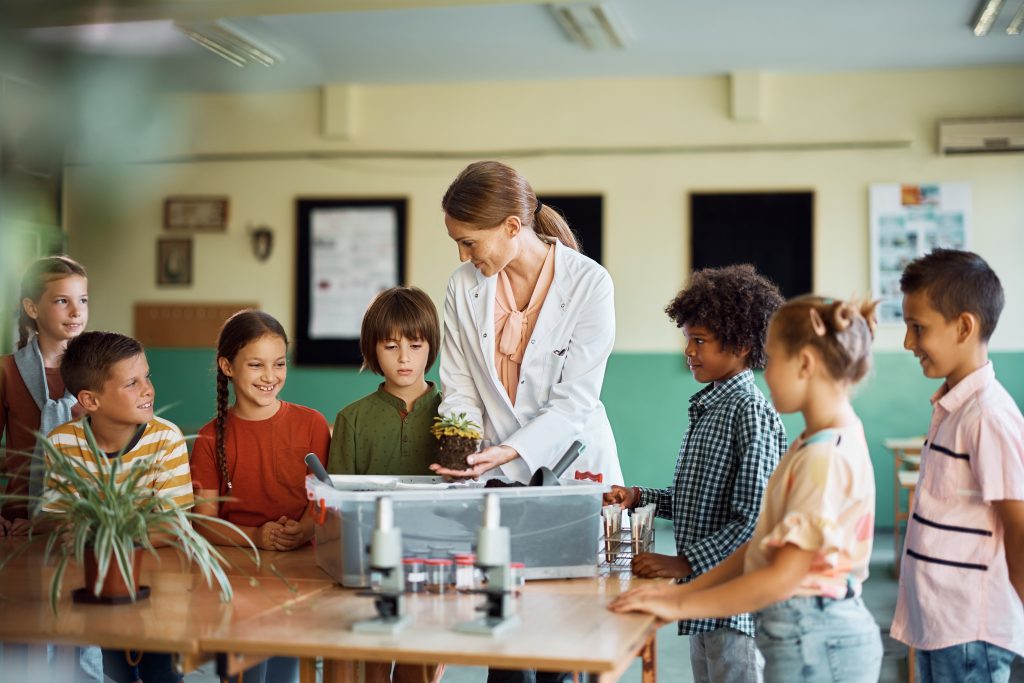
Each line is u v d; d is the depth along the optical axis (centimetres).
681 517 222
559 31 682
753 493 207
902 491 755
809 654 172
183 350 835
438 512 197
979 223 750
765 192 770
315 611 179
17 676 225
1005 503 198
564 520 203
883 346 760
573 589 195
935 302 208
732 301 218
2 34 659
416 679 254
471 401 275
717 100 776
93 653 294
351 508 196
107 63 732
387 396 265
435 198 809
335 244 820
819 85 766
